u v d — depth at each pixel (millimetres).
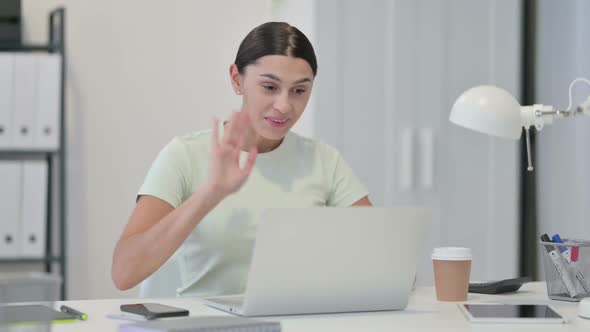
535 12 3844
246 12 3811
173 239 1749
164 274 2143
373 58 3645
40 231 3412
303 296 1556
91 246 3686
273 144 2150
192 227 1746
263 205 2084
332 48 3590
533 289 2092
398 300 1649
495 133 1903
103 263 3693
